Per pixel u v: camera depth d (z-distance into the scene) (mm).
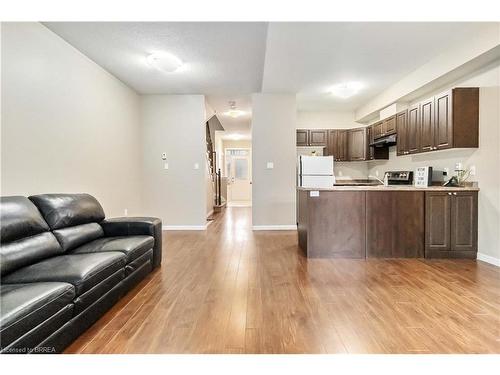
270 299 2363
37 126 2779
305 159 5344
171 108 5480
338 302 2297
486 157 3318
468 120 3408
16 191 2533
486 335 1812
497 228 3209
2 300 1407
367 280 2779
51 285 1625
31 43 2701
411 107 4316
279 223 5496
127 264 2459
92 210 2928
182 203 5551
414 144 4242
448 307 2195
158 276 2939
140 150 5457
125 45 3352
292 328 1915
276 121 5434
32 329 1406
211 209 7742
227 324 1973
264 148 5449
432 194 3502
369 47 3457
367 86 5004
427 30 3047
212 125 8562
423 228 3545
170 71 3949
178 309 2199
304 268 3156
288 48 3477
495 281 2723
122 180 4691
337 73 4363
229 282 2756
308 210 3562
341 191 3553
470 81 3572
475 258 3490
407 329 1891
